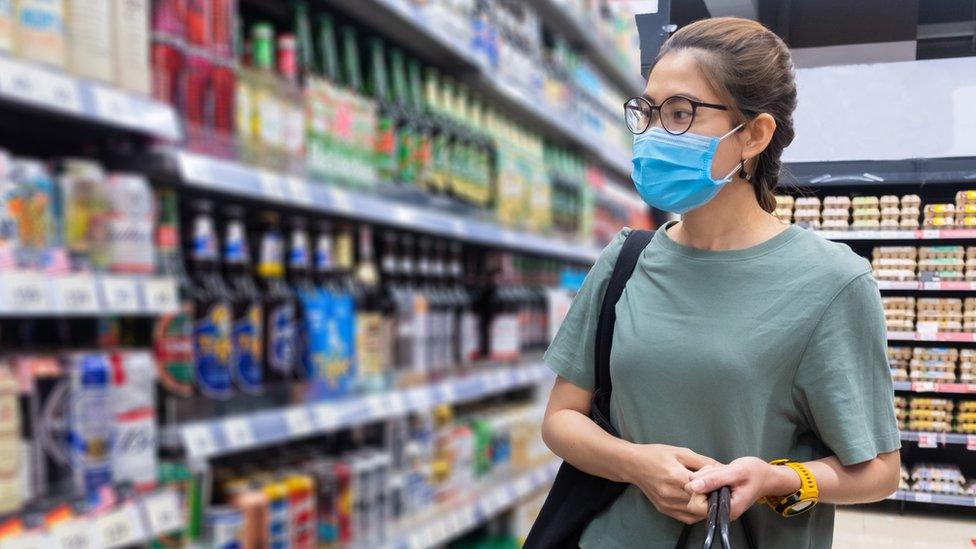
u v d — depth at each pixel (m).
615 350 1.02
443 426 3.00
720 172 0.98
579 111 4.32
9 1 1.46
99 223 1.61
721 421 0.96
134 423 1.60
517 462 3.56
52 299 1.42
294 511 2.12
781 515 0.96
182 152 1.78
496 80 3.29
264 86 2.10
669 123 0.99
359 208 2.33
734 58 0.96
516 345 3.53
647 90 1.02
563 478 1.10
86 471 1.50
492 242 3.19
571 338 1.11
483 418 3.40
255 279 2.19
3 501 1.38
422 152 2.87
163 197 1.82
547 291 3.98
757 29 0.99
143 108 1.66
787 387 0.95
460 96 3.17
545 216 3.83
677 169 0.98
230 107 1.97
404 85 2.92
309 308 2.25
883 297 1.04
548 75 3.99
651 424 0.99
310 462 2.39
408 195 2.74
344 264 2.50
